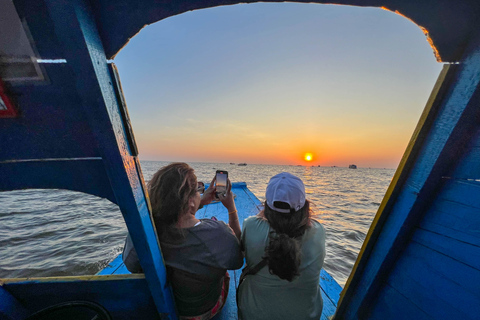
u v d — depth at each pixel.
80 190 0.84
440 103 0.82
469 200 0.78
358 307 1.25
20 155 0.77
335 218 9.95
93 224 8.37
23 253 5.84
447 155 0.81
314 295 1.21
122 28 0.64
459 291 0.81
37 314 1.08
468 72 0.71
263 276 1.17
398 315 1.05
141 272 1.33
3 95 0.66
